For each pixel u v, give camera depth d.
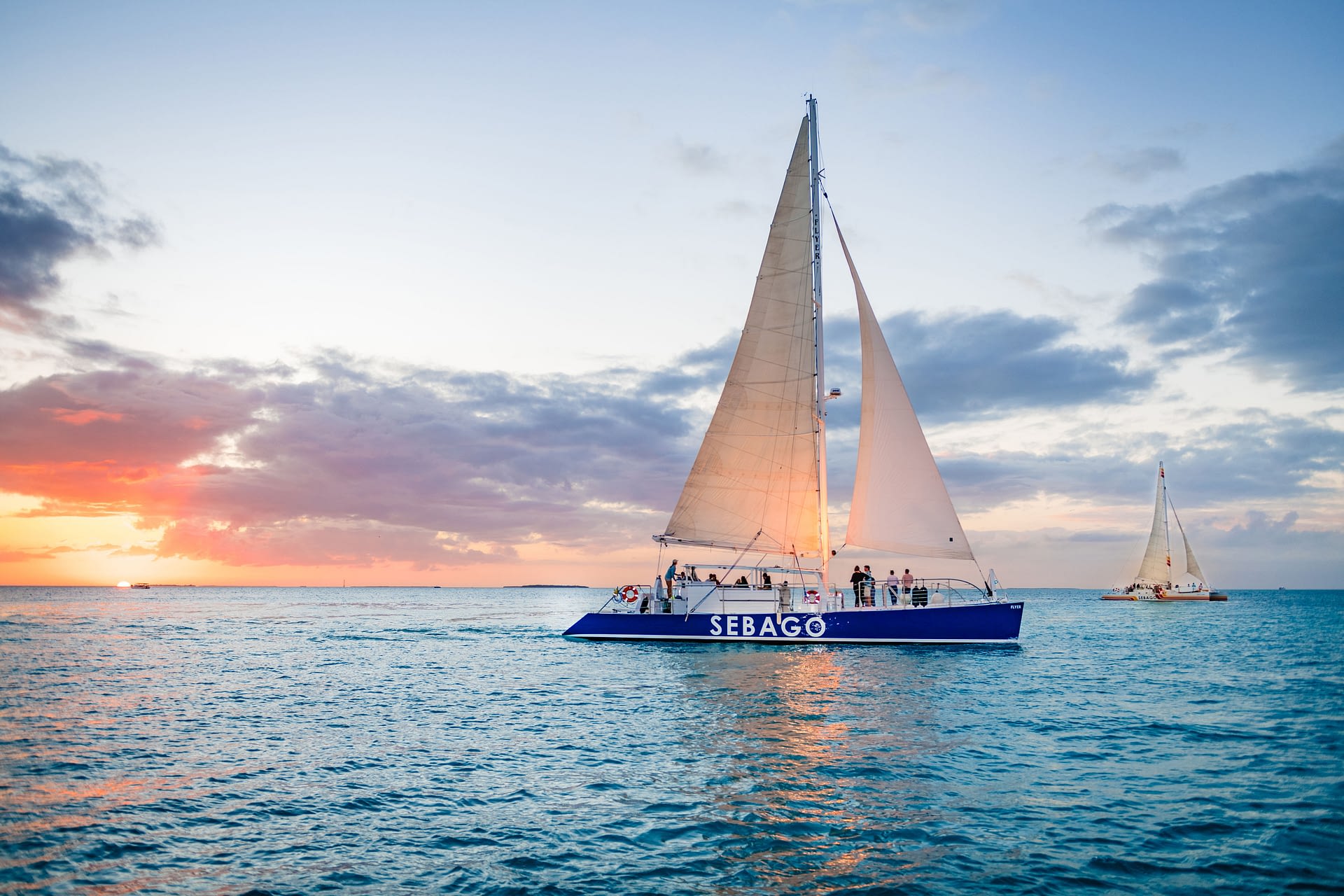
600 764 14.54
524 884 8.85
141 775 13.95
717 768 14.12
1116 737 16.58
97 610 101.12
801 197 34.03
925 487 31.23
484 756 15.38
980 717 18.83
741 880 8.92
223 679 28.19
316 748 16.28
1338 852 9.63
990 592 32.25
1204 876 8.91
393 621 76.44
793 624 33.44
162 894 8.66
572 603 174.12
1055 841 10.08
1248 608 108.94
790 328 33.91
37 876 9.16
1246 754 15.05
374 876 9.12
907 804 11.76
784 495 33.75
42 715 20.25
